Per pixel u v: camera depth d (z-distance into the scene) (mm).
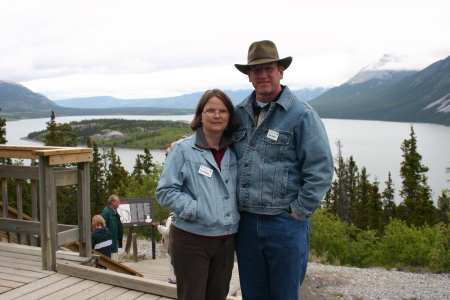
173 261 2438
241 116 2525
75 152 3652
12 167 4121
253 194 2346
